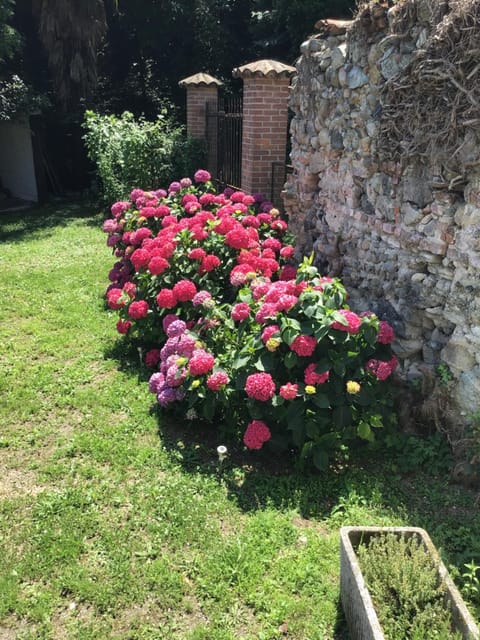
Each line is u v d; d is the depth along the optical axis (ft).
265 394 10.36
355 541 8.06
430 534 9.24
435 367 11.44
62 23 42.47
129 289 16.05
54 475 11.16
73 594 8.54
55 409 13.64
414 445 11.32
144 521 9.84
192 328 13.84
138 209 20.67
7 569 8.93
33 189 46.39
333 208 15.79
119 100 53.52
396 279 12.53
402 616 6.88
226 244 15.79
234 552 9.06
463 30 9.97
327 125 15.74
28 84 46.65
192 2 48.85
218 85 33.73
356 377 10.61
